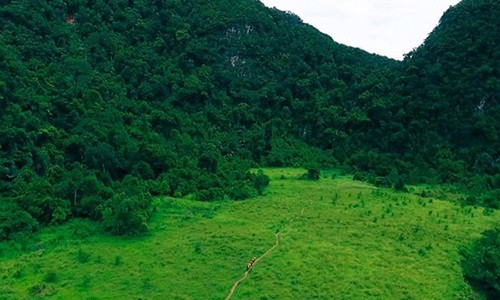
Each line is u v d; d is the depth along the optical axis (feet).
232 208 220.84
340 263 158.61
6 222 188.03
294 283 146.92
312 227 191.72
